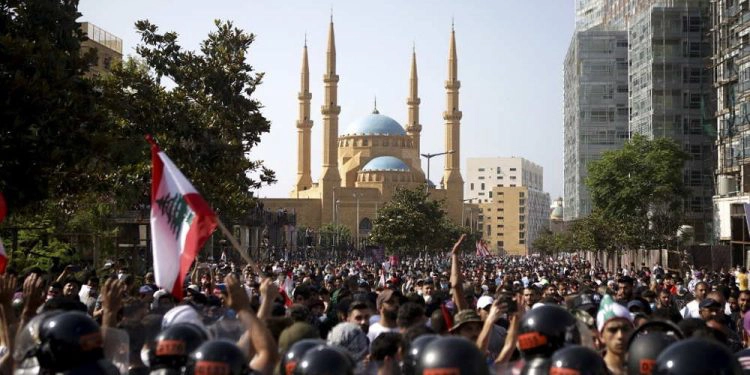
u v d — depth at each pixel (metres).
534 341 8.73
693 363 6.57
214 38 40.44
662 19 105.69
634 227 86.69
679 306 28.62
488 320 11.68
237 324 11.48
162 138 37.44
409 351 7.97
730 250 76.25
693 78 105.00
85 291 23.17
